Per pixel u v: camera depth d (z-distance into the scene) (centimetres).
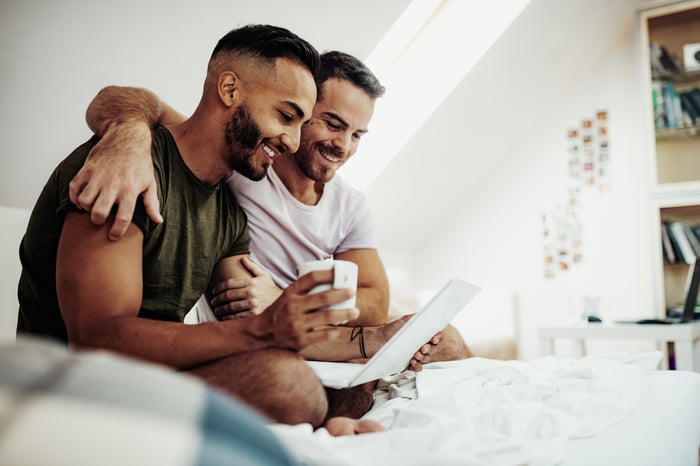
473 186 441
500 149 423
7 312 158
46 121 183
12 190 184
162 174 129
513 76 362
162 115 141
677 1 359
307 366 89
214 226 144
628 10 380
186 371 89
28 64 174
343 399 114
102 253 103
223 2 207
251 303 142
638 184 395
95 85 189
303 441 59
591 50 393
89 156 109
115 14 184
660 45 371
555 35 355
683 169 369
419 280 457
